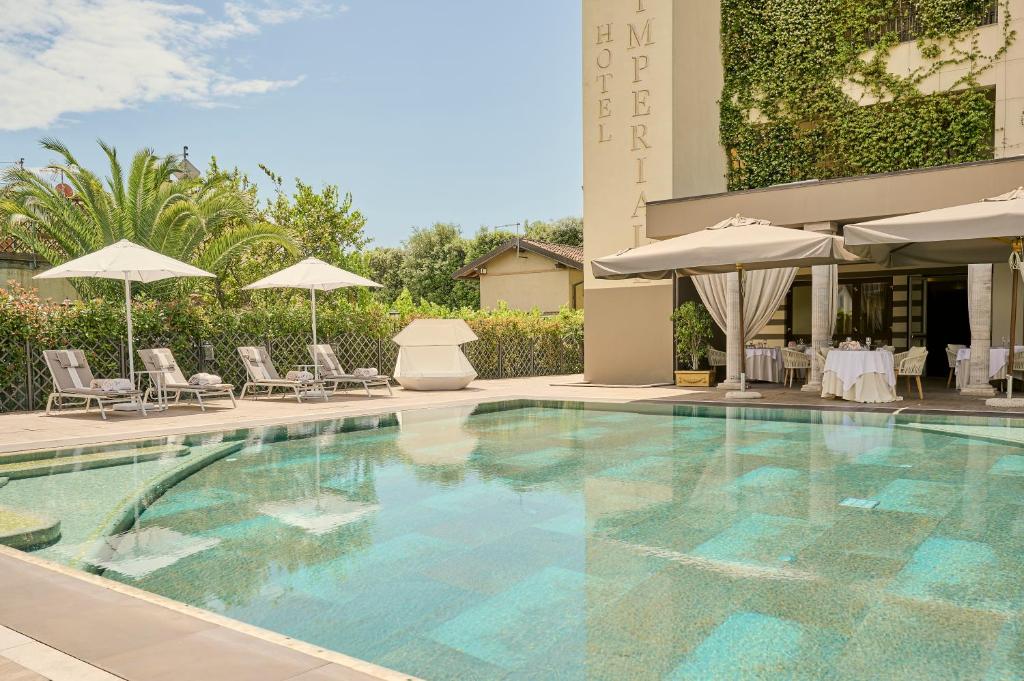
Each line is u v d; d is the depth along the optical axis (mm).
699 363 12969
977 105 13453
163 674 1833
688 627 2479
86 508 4230
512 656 2260
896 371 9609
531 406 10195
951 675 2090
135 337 10992
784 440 6602
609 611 2629
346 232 18203
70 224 12719
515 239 24000
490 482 4918
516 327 17406
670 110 13117
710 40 15039
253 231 13422
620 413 9180
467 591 2848
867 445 6211
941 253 9867
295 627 2500
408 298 16469
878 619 2523
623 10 13555
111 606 2359
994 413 7562
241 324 12289
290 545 3490
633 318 13547
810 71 14867
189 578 3025
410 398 11141
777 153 15234
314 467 5527
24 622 2205
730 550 3344
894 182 10266
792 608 2639
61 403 9422
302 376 11039
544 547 3416
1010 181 9484
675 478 4984
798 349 13000
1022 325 12367
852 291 15148
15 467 5488
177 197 13578
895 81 14141
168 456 5992
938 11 13695
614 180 13703
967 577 2941
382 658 2252
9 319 9578
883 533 3584
